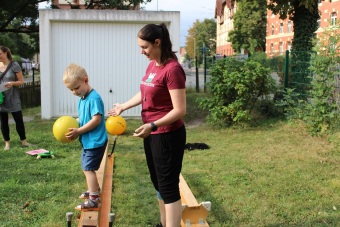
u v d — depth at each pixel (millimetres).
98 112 4176
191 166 6664
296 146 7988
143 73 11906
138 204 5055
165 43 3336
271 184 5730
